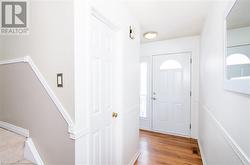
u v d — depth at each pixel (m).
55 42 1.16
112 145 1.76
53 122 1.20
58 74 1.15
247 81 0.80
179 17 2.22
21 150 1.37
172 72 3.39
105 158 1.61
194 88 3.14
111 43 1.71
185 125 3.26
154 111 3.61
